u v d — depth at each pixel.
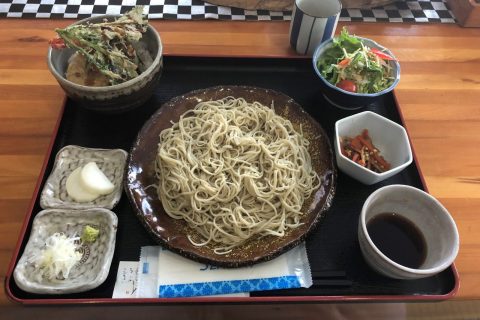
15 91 0.52
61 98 0.51
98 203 0.41
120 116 0.50
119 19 0.47
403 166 0.41
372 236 0.39
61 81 0.42
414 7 0.67
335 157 0.45
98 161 0.45
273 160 0.45
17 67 0.54
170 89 0.53
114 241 0.38
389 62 0.51
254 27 0.62
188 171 0.44
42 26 0.59
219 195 0.43
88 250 0.39
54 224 0.40
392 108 0.52
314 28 0.54
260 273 0.38
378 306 0.40
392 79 0.50
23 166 0.45
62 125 0.48
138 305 0.36
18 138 0.48
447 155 0.49
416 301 0.37
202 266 0.38
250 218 0.42
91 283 0.35
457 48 0.61
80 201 0.41
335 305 0.39
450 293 0.37
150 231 0.38
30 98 0.51
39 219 0.39
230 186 0.44
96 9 0.62
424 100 0.54
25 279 0.36
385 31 0.63
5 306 0.37
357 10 0.66
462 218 0.44
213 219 0.42
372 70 0.49
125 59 0.45
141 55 0.49
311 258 0.40
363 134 0.47
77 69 0.45
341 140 0.46
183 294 0.36
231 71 0.55
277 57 0.55
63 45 0.45
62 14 0.61
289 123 0.48
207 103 0.49
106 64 0.45
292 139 0.47
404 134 0.44
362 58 0.49
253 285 0.37
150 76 0.45
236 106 0.50
